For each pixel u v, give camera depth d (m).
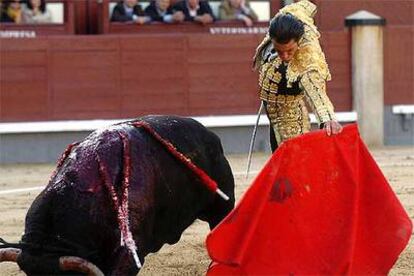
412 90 29.34
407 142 29.39
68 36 27.12
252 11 28.86
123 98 27.42
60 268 9.11
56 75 27.08
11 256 9.31
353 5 30.12
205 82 27.80
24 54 26.89
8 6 27.47
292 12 11.11
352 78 28.70
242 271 10.19
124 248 9.32
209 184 10.60
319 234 10.27
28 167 25.80
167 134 10.55
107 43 27.33
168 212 10.41
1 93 26.78
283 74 11.22
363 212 10.52
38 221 9.49
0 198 19.91
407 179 21.38
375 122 28.78
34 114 27.00
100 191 9.56
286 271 10.16
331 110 10.48
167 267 13.77
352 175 10.36
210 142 11.14
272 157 10.23
